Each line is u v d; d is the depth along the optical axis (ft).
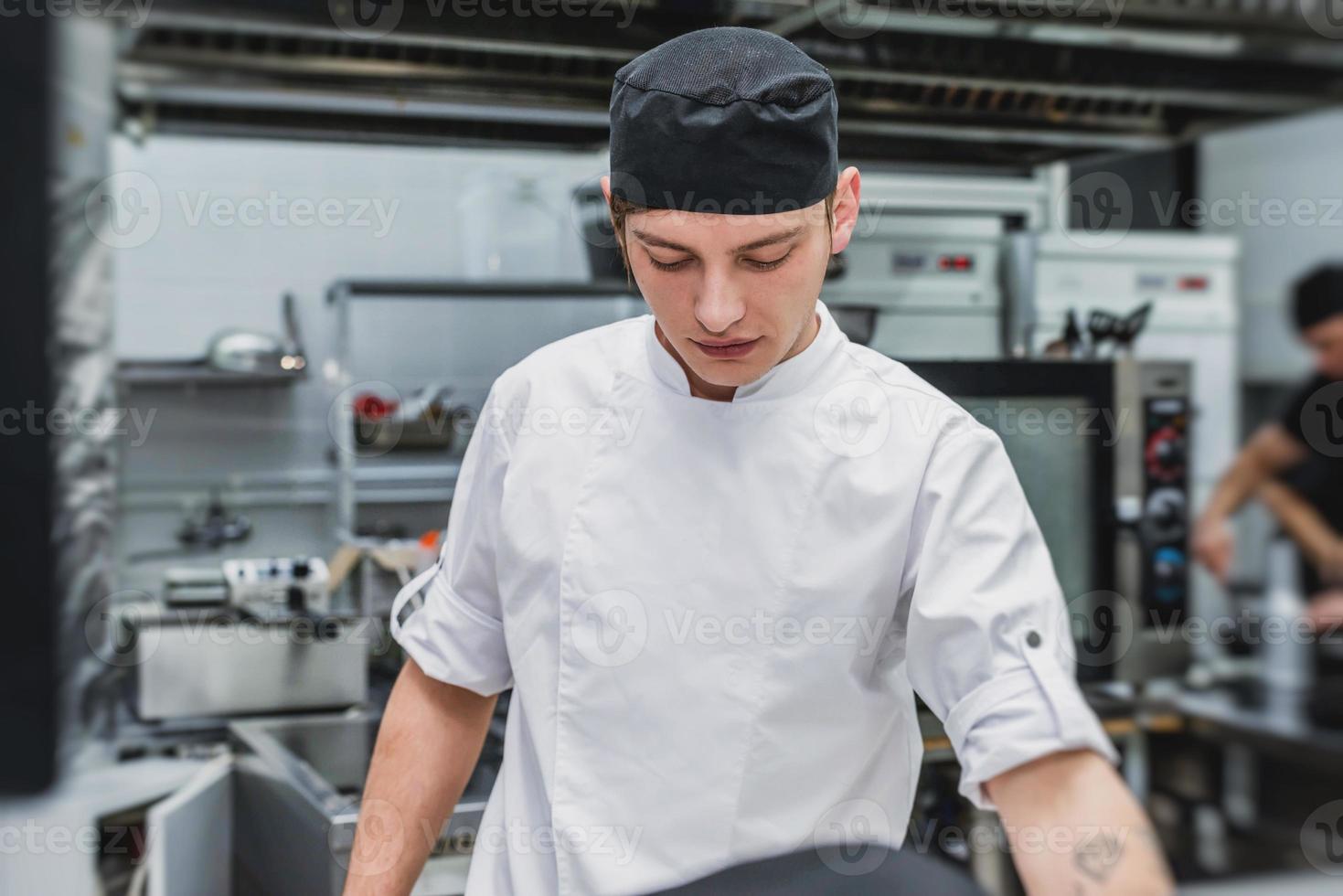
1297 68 5.21
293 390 7.87
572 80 5.88
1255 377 5.07
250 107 5.97
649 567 3.40
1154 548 5.15
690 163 3.01
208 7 5.20
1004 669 2.93
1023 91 5.85
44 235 5.81
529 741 3.65
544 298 8.11
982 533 3.12
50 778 5.81
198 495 7.53
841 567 3.28
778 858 3.01
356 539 7.22
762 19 5.59
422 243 8.11
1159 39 5.32
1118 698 4.83
